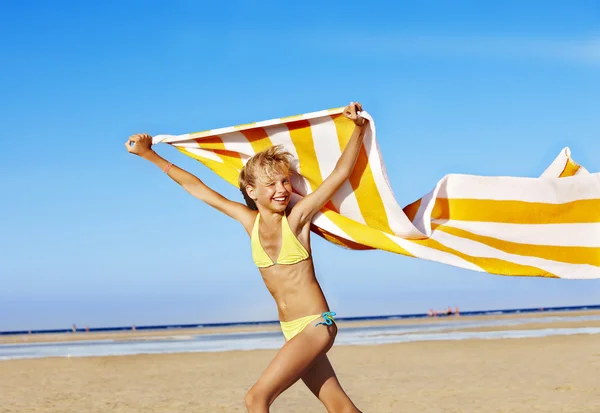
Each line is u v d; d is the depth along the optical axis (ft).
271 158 13.29
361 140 13.58
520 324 125.70
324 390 13.44
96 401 33.12
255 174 13.17
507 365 44.37
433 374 40.83
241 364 52.95
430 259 14.78
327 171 14.93
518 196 15.51
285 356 12.19
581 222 15.34
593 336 73.56
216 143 15.47
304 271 13.16
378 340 82.02
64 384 41.22
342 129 14.53
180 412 28.96
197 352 69.87
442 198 15.67
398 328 133.80
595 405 27.32
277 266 13.20
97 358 63.05
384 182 14.20
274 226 13.28
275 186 13.03
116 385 40.11
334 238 14.97
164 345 92.32
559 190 15.31
